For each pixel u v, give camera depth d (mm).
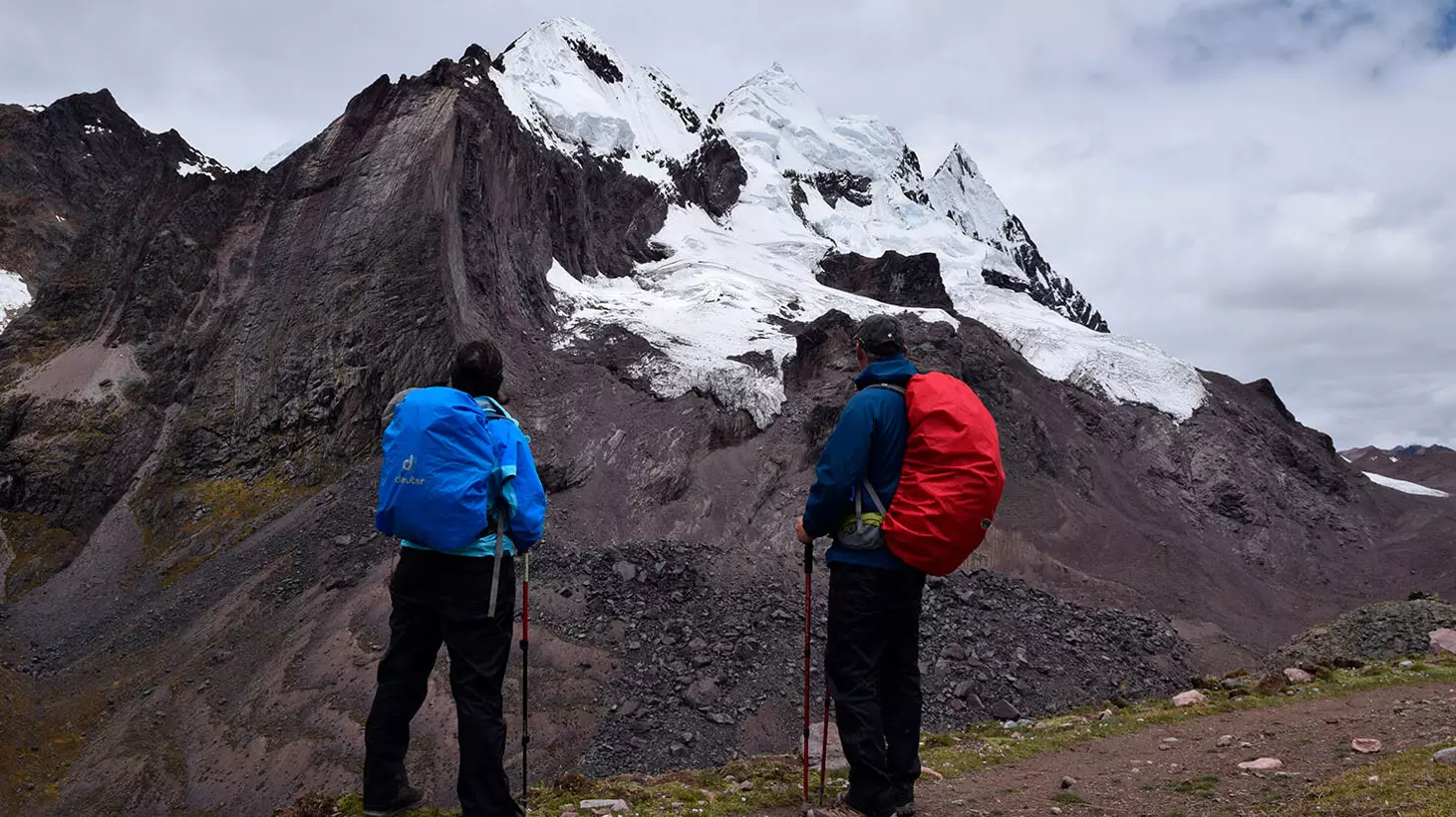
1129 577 43406
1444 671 12336
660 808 5734
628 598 27641
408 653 4879
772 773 6934
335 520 31047
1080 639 30750
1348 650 22469
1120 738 8617
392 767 4973
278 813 5273
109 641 28281
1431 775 5020
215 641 26578
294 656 24438
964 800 6027
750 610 27516
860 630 4895
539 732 22406
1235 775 6359
